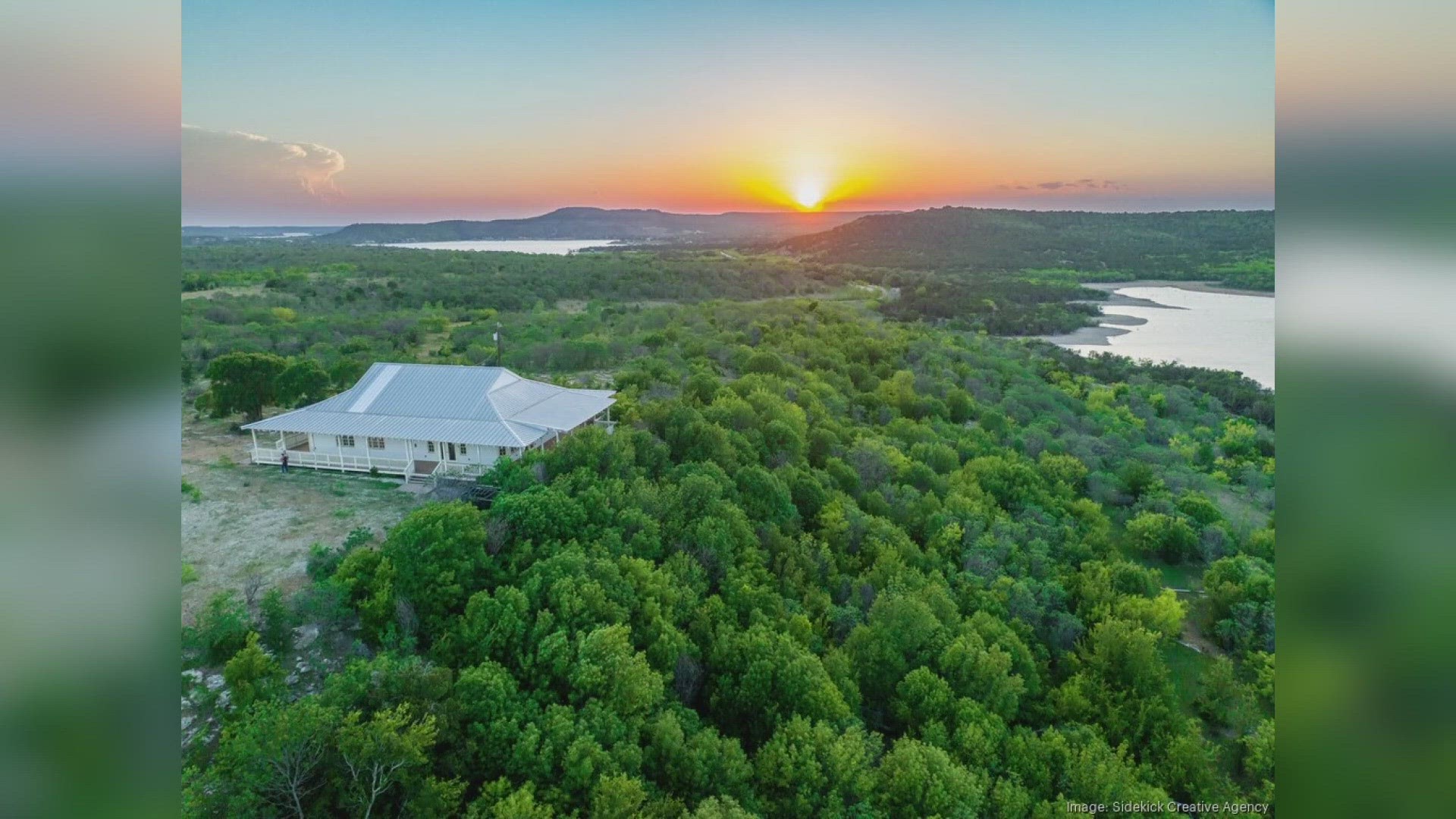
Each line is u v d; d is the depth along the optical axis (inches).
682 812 793.6
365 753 688.4
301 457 1428.4
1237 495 2011.6
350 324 2866.6
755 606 1154.7
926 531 1621.6
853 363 2856.8
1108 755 1022.4
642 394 2009.1
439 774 759.7
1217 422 2532.0
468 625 922.1
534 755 769.6
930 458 1980.8
